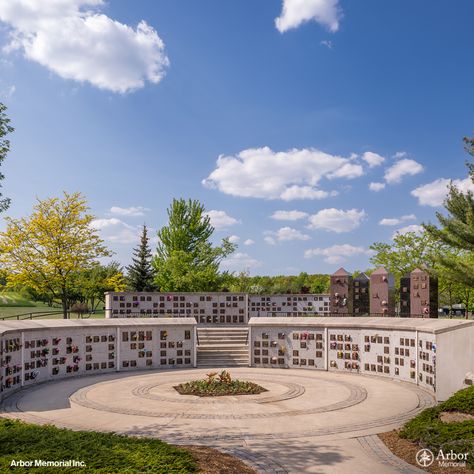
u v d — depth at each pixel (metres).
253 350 27.12
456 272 22.27
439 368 19.08
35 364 22.02
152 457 9.45
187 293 36.25
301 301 42.88
